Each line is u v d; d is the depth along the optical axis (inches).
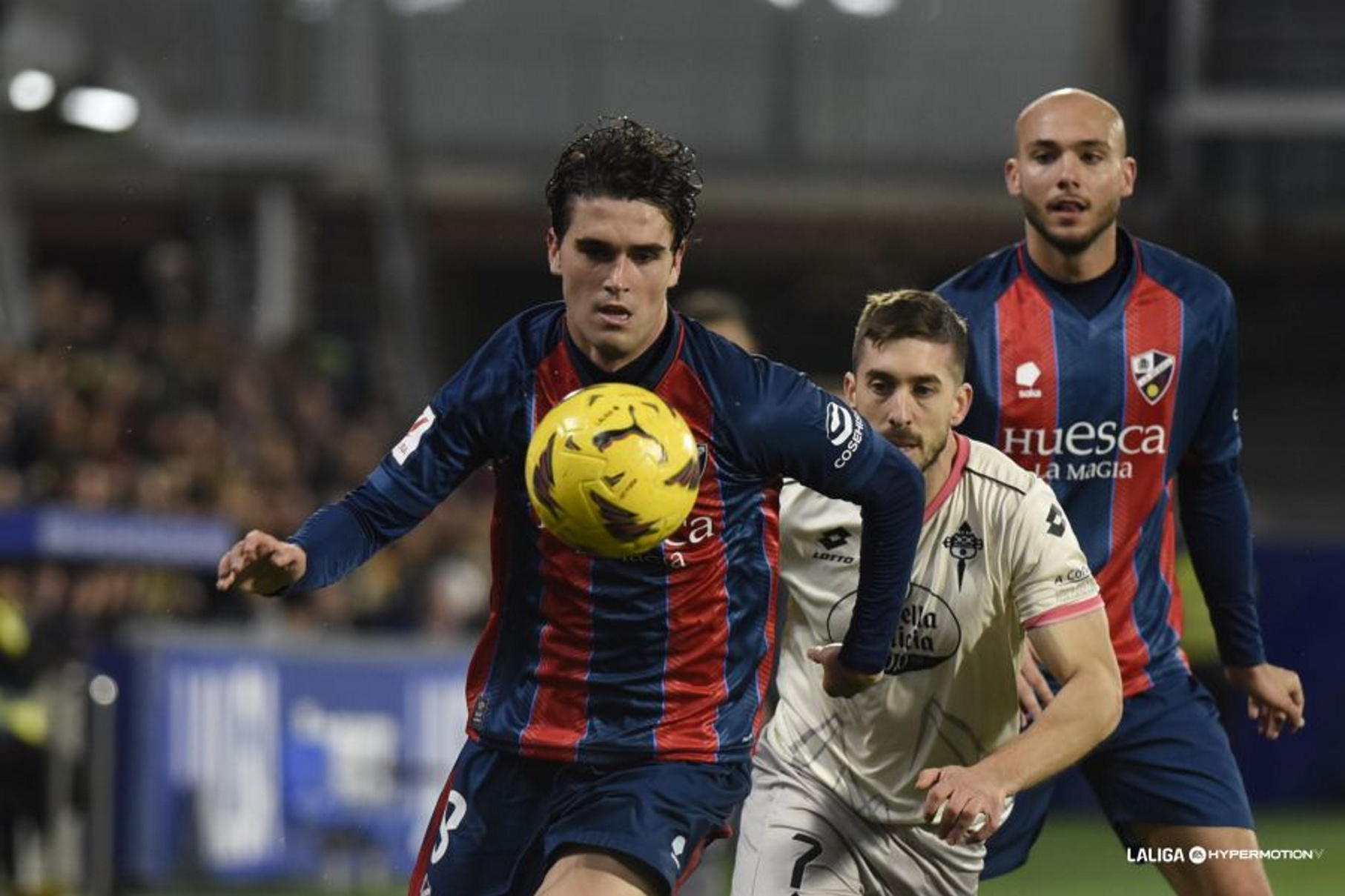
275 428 2253.9
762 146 3735.2
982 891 1673.2
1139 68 3560.5
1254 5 3659.0
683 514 589.0
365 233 3344.0
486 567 2159.2
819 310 3794.3
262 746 1568.7
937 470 707.4
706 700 627.2
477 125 3705.7
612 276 585.0
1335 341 3683.6
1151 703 800.3
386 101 3435.0
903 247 3666.3
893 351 678.5
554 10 3762.3
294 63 3380.9
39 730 1382.9
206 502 1919.3
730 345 618.5
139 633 1514.5
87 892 1406.3
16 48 2096.5
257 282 3144.7
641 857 600.1
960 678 721.6
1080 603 685.3
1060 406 794.2
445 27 3718.0
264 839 1563.7
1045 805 799.1
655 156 586.2
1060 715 651.5
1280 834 2148.1
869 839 743.1
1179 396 797.2
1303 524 3444.9
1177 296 797.2
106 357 2134.6
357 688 1636.3
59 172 3248.0
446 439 625.0
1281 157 3580.2
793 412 612.1
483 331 3804.1
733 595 624.7
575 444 581.6
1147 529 804.0
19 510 1497.3
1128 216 3540.8
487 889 642.2
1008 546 701.3
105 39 3312.0
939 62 3747.5
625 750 624.1
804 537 733.3
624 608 617.6
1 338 2289.6
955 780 610.5
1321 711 2421.3
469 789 644.7
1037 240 799.7
